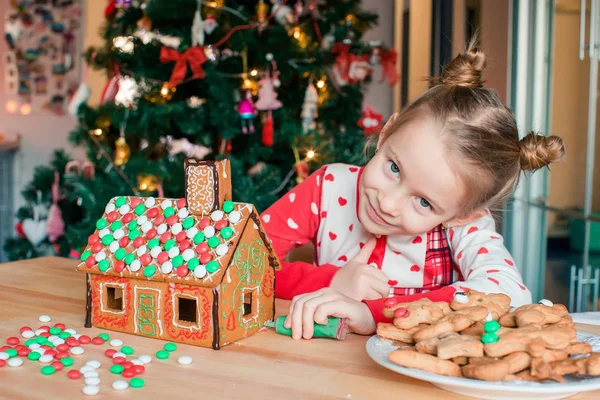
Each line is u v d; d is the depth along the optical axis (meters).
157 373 0.68
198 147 2.86
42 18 4.89
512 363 0.60
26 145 4.97
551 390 0.57
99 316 0.84
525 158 0.93
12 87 4.99
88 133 2.83
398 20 4.67
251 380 0.66
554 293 2.47
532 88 2.54
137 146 2.86
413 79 4.14
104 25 2.90
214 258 0.77
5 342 0.77
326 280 1.04
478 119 0.86
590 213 2.20
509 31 2.65
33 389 0.63
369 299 0.92
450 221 0.98
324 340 0.81
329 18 3.01
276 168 2.77
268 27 2.80
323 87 2.91
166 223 0.83
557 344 0.62
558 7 2.38
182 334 0.78
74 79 4.87
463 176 0.84
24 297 0.99
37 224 3.28
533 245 2.62
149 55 2.73
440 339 0.65
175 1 2.62
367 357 0.74
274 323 0.84
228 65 2.77
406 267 1.17
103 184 2.73
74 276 1.13
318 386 0.65
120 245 0.83
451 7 3.33
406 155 0.84
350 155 2.88
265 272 0.85
